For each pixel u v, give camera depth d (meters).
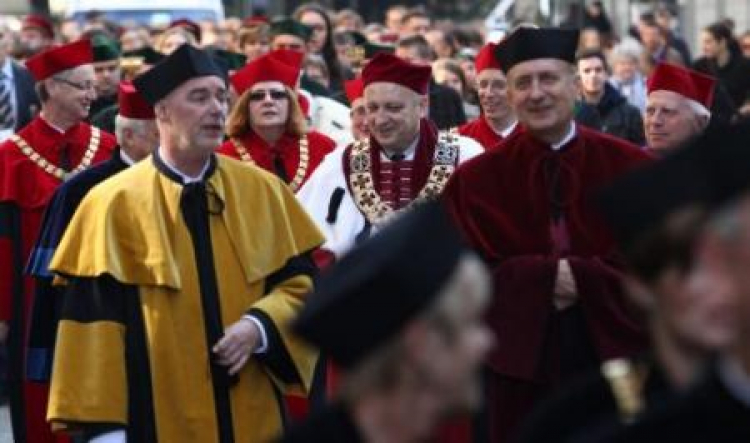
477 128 25.98
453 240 8.44
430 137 21.16
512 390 17.91
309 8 39.12
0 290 23.78
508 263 17.81
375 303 8.32
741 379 8.46
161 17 57.19
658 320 8.70
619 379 9.59
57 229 19.70
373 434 8.54
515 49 17.91
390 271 8.29
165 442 17.59
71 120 24.39
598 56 34.03
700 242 8.41
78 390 17.55
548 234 17.98
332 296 8.35
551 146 18.11
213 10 57.56
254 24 37.88
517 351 17.62
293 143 24.39
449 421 8.84
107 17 54.34
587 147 18.14
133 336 17.67
